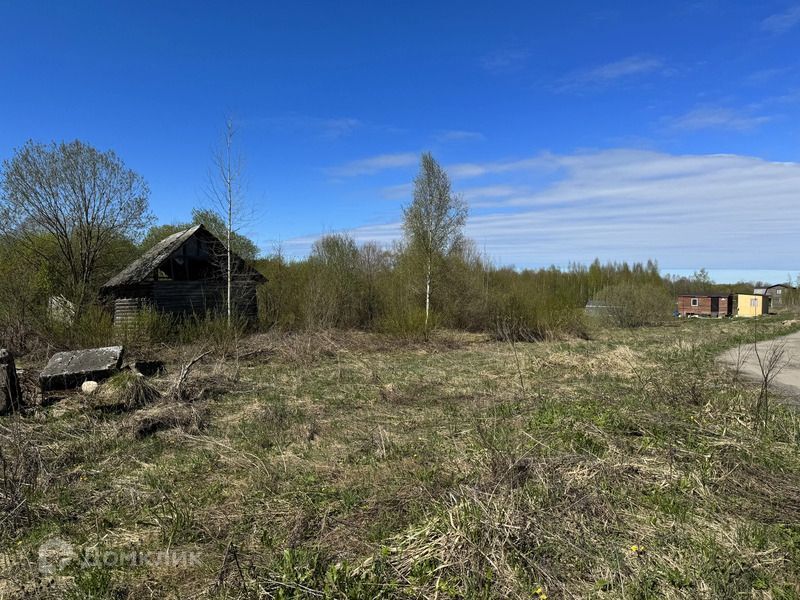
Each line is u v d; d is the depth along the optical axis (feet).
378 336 60.95
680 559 11.87
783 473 17.42
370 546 12.84
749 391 29.73
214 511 15.21
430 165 71.61
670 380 32.09
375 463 19.13
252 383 34.30
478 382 35.70
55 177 69.51
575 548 12.22
